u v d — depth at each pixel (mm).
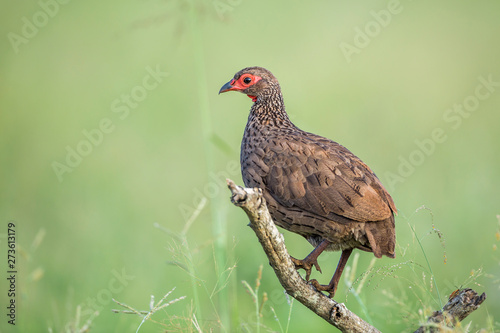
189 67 18250
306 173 8289
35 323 10523
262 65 18609
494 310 10195
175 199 14328
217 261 9555
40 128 16469
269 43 18906
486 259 11320
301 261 8055
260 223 6707
